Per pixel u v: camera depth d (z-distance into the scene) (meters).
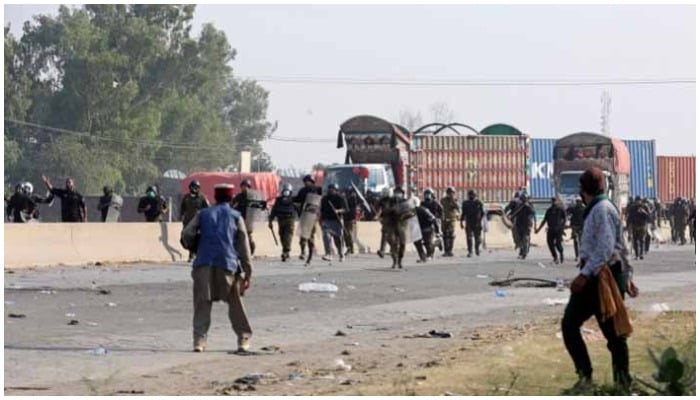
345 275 50.78
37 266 52.00
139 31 158.00
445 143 96.50
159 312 34.34
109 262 55.50
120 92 154.00
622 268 21.11
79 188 148.88
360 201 81.56
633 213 69.94
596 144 99.12
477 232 70.50
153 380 22.33
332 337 29.38
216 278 26.52
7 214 58.59
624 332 20.86
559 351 25.78
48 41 154.12
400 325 32.16
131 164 156.50
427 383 21.52
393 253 56.22
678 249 86.38
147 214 60.22
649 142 115.81
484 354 25.33
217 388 21.28
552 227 63.25
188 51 164.12
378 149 93.81
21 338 28.30
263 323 32.22
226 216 26.66
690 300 39.25
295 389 21.02
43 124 154.62
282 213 59.84
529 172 100.69
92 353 26.00
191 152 168.12
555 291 43.50
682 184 123.88
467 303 38.50
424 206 66.88
